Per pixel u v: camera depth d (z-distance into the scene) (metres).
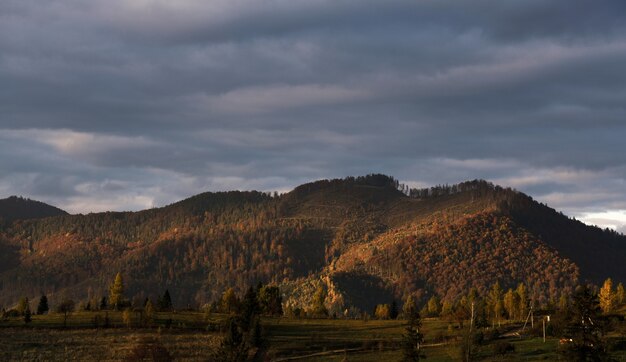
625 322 141.50
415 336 129.00
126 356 140.12
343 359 136.00
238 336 127.81
